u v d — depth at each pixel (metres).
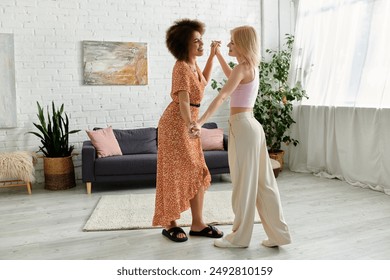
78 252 2.79
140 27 5.27
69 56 5.00
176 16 5.45
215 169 4.78
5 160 4.32
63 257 2.70
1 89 4.73
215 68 5.75
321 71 5.22
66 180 4.70
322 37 5.20
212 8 5.63
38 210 3.84
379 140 4.42
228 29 5.75
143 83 5.33
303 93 5.30
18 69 4.81
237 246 2.80
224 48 5.77
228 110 5.91
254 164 2.68
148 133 5.06
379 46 4.36
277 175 5.09
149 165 4.53
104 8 5.09
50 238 3.08
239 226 2.77
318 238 2.99
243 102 2.68
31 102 4.89
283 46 6.04
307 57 5.42
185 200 2.95
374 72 4.43
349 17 4.75
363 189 4.52
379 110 4.38
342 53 4.87
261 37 5.93
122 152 4.85
